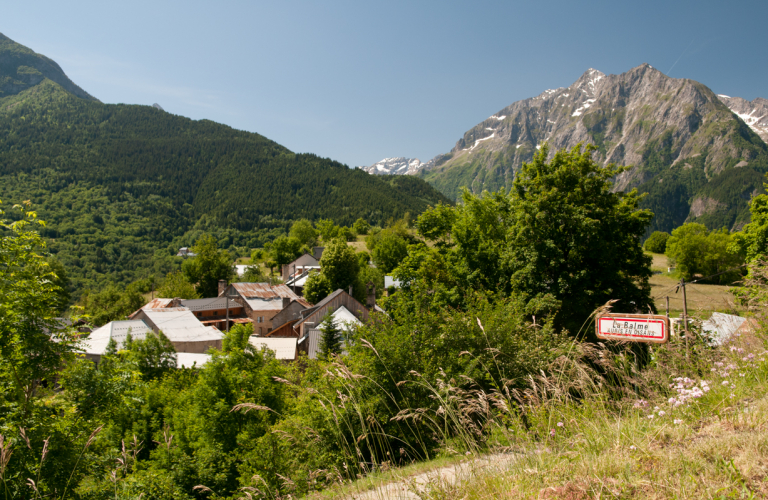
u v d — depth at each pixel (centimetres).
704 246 6031
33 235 1104
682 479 284
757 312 695
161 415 1878
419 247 3772
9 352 916
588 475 324
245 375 1650
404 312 1166
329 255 6762
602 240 2112
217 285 8925
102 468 798
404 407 797
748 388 492
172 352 2658
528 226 2270
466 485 380
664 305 3259
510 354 896
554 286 2125
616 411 510
